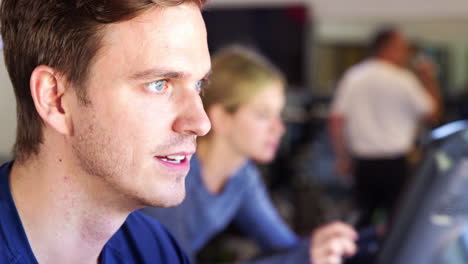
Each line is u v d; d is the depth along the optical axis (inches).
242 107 53.3
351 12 247.8
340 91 156.5
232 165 55.7
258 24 243.1
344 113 153.6
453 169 34.0
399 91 146.0
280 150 193.0
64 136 25.3
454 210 34.4
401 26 244.7
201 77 25.6
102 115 24.4
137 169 24.6
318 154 211.3
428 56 241.1
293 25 245.3
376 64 148.8
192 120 24.7
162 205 25.3
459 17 236.4
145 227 32.1
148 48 23.8
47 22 24.8
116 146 24.5
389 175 149.1
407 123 148.6
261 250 60.9
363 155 151.9
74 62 24.4
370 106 149.2
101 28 23.8
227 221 57.5
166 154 24.9
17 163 26.8
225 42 242.7
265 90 53.6
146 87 24.3
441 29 239.5
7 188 26.4
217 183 55.4
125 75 24.0
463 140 34.8
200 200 51.7
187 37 24.5
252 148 54.4
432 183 34.6
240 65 53.5
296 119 213.0
